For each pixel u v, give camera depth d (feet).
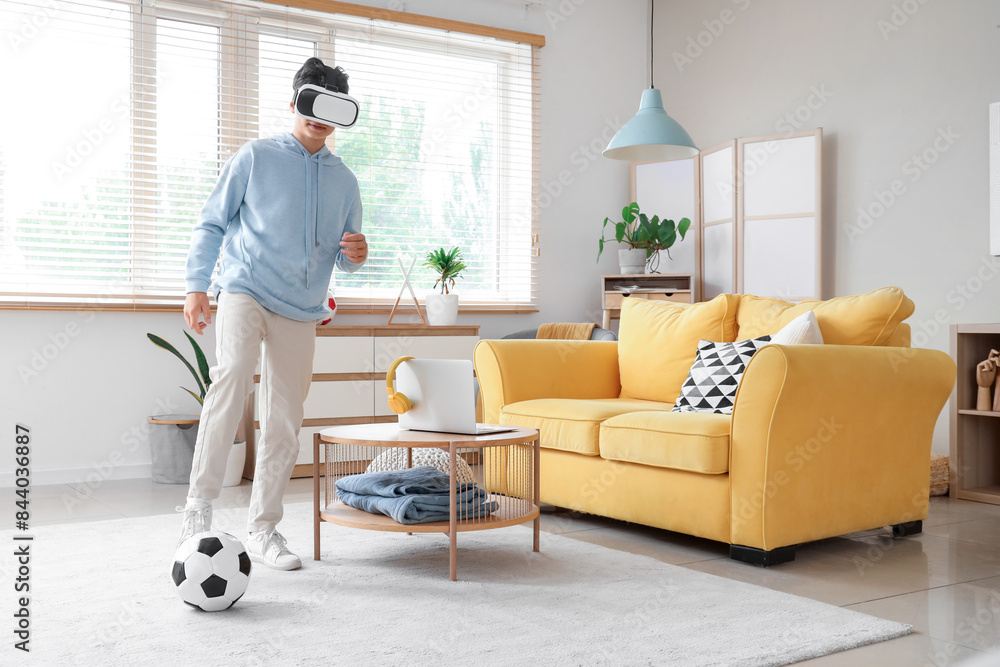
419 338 14.14
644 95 12.01
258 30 14.19
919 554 8.33
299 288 7.52
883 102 13.82
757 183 15.26
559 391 11.05
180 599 6.46
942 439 12.93
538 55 16.66
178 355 12.30
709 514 8.14
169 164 13.50
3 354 12.31
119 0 13.12
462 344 14.53
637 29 17.95
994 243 12.21
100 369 12.92
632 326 11.44
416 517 7.20
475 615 6.10
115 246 13.12
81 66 12.92
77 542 8.46
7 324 12.33
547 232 16.90
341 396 13.46
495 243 16.48
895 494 8.93
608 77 17.60
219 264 7.57
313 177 7.60
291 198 7.43
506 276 16.56
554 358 11.10
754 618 6.09
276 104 14.33
